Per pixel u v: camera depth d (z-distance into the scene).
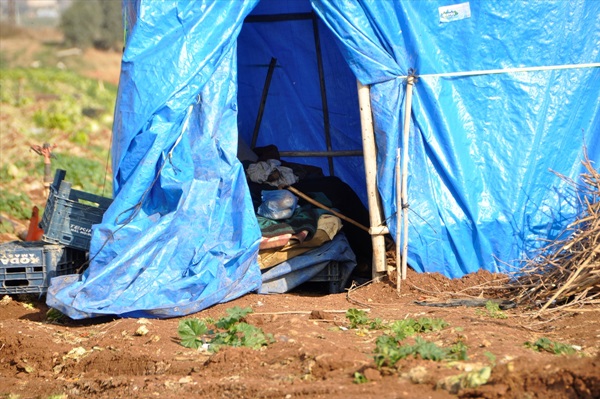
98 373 7.53
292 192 11.20
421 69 9.77
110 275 9.03
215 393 6.51
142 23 9.56
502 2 9.88
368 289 9.91
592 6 9.99
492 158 10.00
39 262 9.80
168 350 7.69
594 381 5.68
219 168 9.67
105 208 10.09
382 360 6.50
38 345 8.04
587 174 9.91
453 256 9.96
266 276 10.22
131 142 9.52
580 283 8.59
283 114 13.01
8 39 52.00
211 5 9.70
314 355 6.91
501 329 7.77
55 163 18.73
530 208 9.97
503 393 5.74
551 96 10.02
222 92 9.74
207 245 9.45
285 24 12.59
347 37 9.76
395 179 9.82
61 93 31.41
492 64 9.96
